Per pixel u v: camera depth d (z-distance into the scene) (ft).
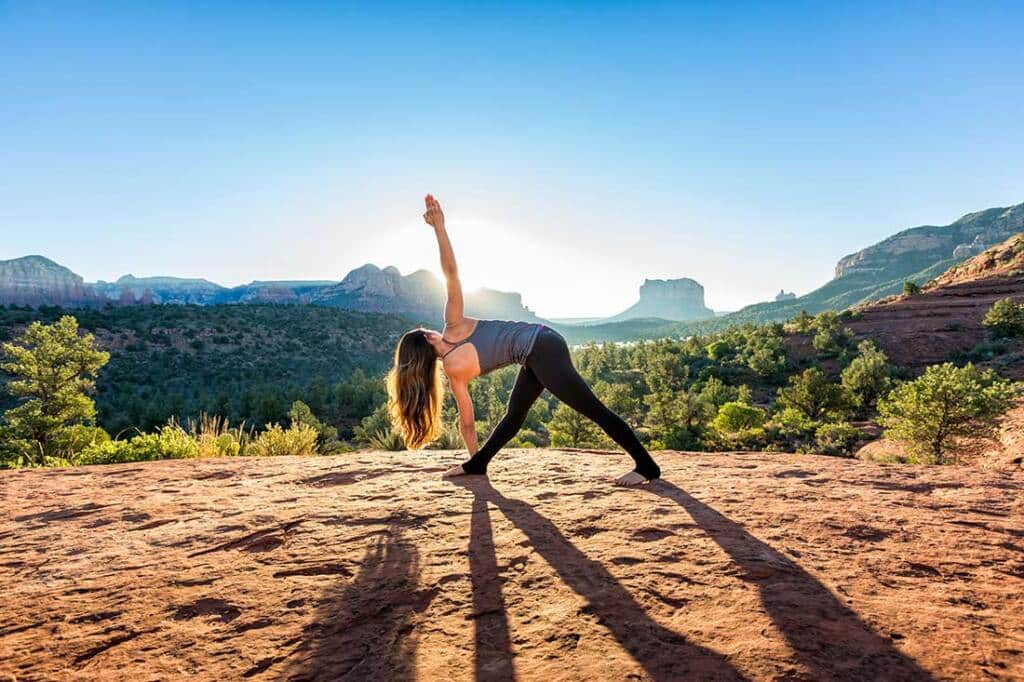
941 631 4.58
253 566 6.53
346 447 63.62
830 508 8.34
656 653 4.36
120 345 332.19
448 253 10.61
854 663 4.11
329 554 6.83
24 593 5.93
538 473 11.59
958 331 265.54
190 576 6.28
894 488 9.71
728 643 4.46
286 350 391.24
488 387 209.56
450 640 4.72
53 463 57.57
